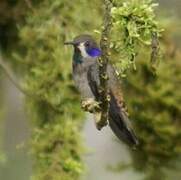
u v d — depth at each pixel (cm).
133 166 1377
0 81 1460
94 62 924
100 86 788
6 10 1329
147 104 1295
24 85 1268
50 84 1251
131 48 823
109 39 755
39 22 1270
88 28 1253
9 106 1822
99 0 1184
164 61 1295
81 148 1234
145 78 1289
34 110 1263
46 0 1277
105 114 812
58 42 1257
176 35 1312
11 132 1862
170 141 1314
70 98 1248
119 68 847
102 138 1762
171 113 1302
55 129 1230
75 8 1260
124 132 861
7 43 1380
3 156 1450
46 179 1209
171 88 1290
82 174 1230
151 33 822
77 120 1252
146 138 1316
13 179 1870
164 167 1353
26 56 1298
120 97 861
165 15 1330
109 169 1399
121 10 809
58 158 1220
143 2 822
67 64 1245
